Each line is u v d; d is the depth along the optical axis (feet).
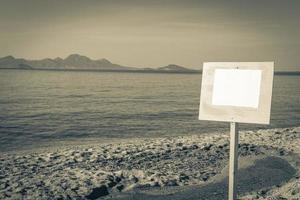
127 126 88.33
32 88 333.01
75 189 21.54
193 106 161.89
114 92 297.94
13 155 39.01
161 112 131.85
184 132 75.10
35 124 93.50
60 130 81.00
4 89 304.30
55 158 33.30
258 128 81.92
